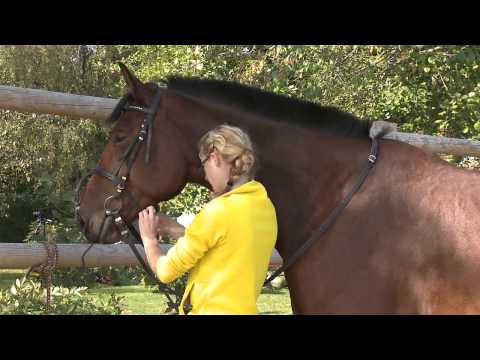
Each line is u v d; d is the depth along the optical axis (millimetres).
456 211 2434
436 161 2590
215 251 2346
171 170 2799
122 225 2820
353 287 2475
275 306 9695
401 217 2477
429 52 7051
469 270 2350
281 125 2795
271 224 2426
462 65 7926
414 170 2557
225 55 6773
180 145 2811
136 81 2826
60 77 15898
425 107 8797
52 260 3326
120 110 2871
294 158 2721
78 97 3354
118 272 7680
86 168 15664
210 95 2891
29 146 15609
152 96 2844
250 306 2332
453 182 2504
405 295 2420
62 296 3980
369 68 6789
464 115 8297
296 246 2670
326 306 2520
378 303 2432
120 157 2816
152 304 9086
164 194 2814
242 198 2367
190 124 2816
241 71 6797
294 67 6578
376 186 2557
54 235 6902
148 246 2508
